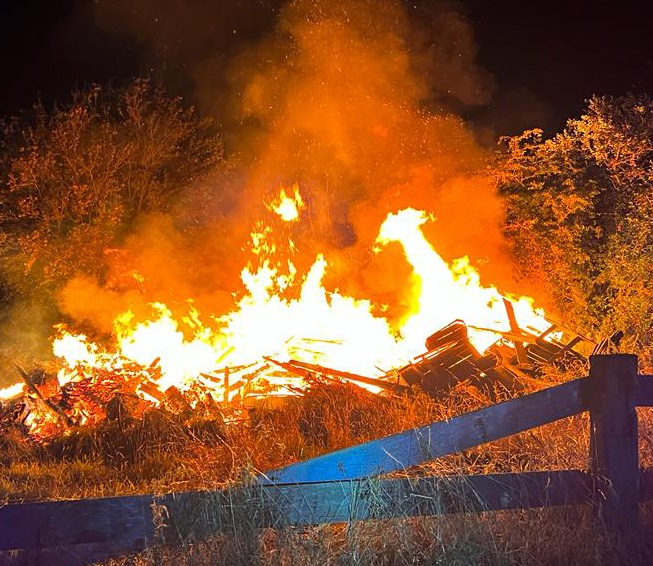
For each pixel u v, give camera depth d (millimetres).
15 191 17188
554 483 4742
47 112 20234
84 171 17219
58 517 3922
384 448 4594
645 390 4797
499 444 6453
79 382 10305
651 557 4590
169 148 18344
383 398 8875
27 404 10102
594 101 15930
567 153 15930
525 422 4746
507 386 8914
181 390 10055
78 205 16875
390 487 4457
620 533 4648
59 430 9609
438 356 9383
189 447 7906
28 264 16094
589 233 15430
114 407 9164
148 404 9797
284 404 9094
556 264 15234
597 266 14961
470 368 9180
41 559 3895
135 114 18141
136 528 4027
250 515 4219
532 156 16625
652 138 15625
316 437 8180
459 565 4270
